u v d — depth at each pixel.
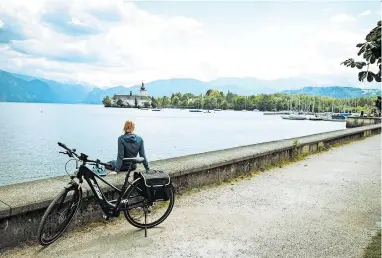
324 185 8.73
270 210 6.62
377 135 25.08
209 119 172.50
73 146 55.03
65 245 4.84
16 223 4.61
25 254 4.52
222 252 4.80
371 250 4.87
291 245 5.06
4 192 5.11
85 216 5.46
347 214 6.49
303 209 6.73
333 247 5.00
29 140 63.06
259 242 5.14
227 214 6.31
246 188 8.16
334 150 15.64
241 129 102.00
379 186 8.70
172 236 5.27
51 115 196.00
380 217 6.34
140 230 5.46
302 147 13.27
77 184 4.99
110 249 4.77
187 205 6.73
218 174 8.52
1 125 103.25
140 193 5.31
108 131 87.50
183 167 7.47
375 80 3.27
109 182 5.77
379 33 3.19
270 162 10.92
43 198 4.85
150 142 62.72
